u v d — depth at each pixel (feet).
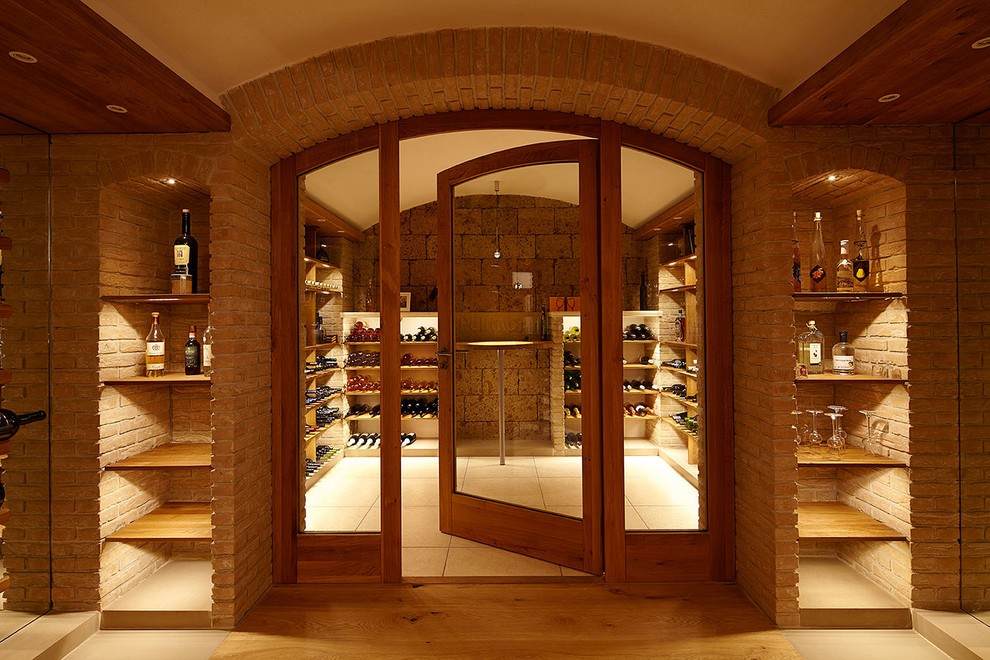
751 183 8.70
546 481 10.21
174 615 8.14
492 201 10.91
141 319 9.26
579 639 7.72
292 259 9.52
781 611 8.03
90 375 8.23
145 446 9.26
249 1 6.77
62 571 8.19
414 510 12.84
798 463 8.14
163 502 9.78
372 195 14.71
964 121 8.15
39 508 8.22
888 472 8.64
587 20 7.82
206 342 9.37
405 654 7.41
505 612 8.41
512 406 10.73
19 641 7.41
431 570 9.77
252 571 8.70
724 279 9.39
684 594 8.95
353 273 18.12
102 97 7.14
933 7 5.28
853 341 9.53
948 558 8.08
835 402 10.02
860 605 8.18
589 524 9.55
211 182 8.25
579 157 9.65
